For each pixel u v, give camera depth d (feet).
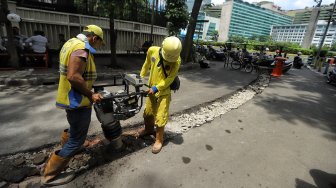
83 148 9.74
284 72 43.39
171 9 37.14
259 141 12.19
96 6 24.58
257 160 10.26
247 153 10.80
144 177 8.45
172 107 16.38
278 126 14.64
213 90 22.93
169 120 13.91
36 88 18.43
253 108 17.98
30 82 19.12
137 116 13.89
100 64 29.91
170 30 38.86
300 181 9.04
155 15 42.57
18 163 8.51
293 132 13.88
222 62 51.90
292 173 9.52
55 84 19.94
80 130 7.38
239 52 46.29
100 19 34.27
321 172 9.78
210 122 14.25
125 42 38.91
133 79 8.75
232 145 11.46
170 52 8.52
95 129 11.76
